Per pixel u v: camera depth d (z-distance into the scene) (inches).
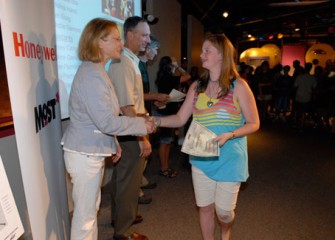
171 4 243.9
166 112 146.6
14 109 48.3
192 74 272.8
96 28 64.8
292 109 307.6
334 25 467.8
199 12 388.5
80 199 68.5
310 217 114.1
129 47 84.7
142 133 70.9
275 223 109.0
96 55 65.4
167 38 237.5
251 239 98.3
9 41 46.7
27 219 72.3
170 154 194.4
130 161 87.1
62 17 92.6
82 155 66.3
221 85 70.5
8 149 65.7
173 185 143.2
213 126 71.4
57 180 72.6
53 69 72.1
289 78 321.4
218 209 76.5
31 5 57.5
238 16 486.3
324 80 270.5
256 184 146.9
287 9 405.4
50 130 67.6
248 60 566.6
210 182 75.7
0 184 41.4
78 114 65.8
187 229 103.6
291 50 561.6
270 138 251.6
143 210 117.1
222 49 69.9
